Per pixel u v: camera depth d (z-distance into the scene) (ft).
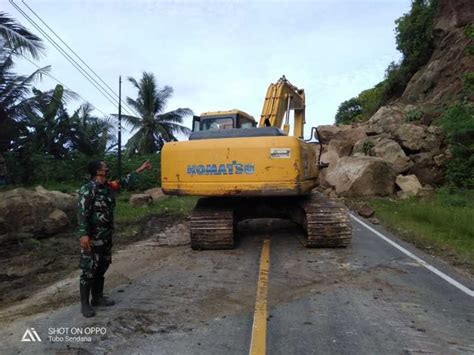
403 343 14.29
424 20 104.47
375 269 23.61
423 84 93.25
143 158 84.43
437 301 18.51
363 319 16.35
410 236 33.99
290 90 38.93
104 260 17.76
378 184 60.75
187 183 27.86
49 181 69.21
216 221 28.45
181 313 17.13
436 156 65.00
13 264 26.71
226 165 27.35
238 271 23.44
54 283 22.49
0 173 64.28
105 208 17.43
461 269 24.39
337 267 23.99
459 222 35.81
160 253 28.73
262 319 16.34
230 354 13.52
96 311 17.53
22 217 33.53
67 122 81.05
